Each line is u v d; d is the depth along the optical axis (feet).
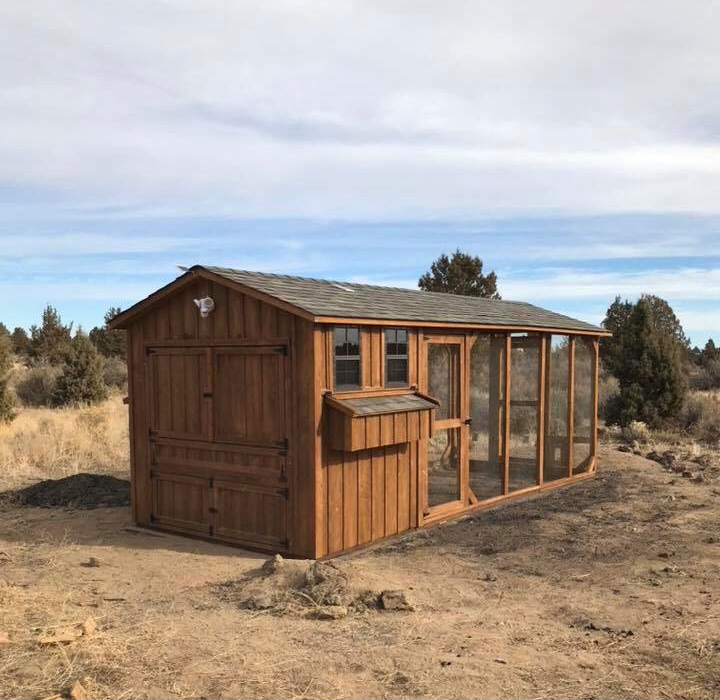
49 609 16.75
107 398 75.00
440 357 28.19
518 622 16.15
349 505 23.31
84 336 74.54
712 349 119.96
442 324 26.73
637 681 12.80
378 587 18.60
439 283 88.28
